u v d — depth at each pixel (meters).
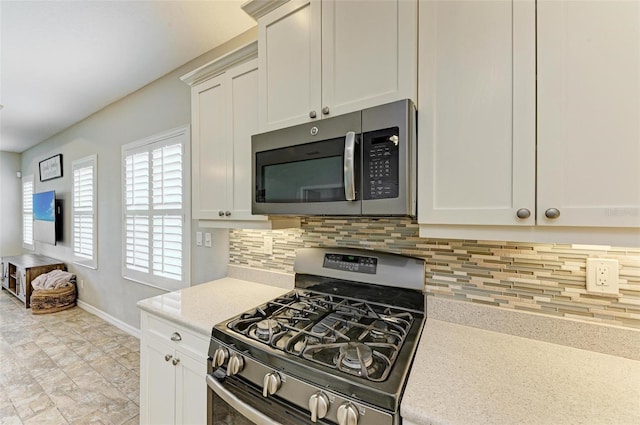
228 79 1.60
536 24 0.81
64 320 3.40
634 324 0.96
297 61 1.25
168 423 1.38
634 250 0.96
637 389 0.81
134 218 2.85
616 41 0.72
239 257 2.02
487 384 0.83
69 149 3.98
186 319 1.29
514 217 0.84
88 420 1.85
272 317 1.26
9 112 3.39
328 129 1.09
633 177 0.71
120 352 2.69
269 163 1.26
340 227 1.55
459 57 0.92
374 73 1.06
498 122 0.86
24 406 1.97
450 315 1.25
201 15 1.79
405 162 0.94
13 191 5.53
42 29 1.88
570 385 0.83
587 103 0.75
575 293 1.04
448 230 0.95
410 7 0.99
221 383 1.08
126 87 2.78
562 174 0.78
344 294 1.48
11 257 4.84
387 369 0.87
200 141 1.75
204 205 1.73
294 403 0.90
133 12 1.74
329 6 1.16
